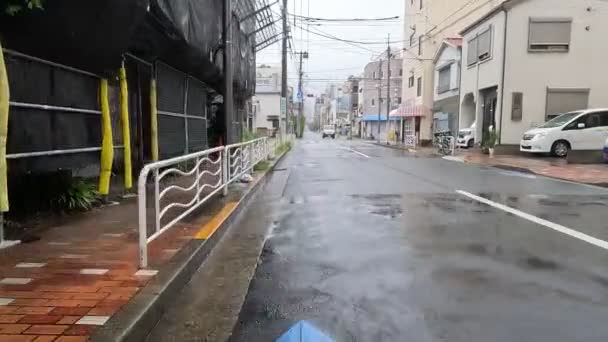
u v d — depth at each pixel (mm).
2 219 4465
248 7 14602
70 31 4680
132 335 2791
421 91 32438
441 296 3709
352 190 9719
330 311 3438
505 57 19594
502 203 8023
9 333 2670
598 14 19375
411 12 35969
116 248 4496
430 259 4691
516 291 3811
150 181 8406
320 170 14312
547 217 6793
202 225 5625
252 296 3756
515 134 19828
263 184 10766
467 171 13922
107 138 5875
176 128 10008
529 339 2982
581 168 13945
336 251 5020
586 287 3902
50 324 2791
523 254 4867
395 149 28734
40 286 3432
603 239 5480
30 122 5016
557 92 19672
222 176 7945
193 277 4227
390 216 6898
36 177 5691
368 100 61750
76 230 5195
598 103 19672
